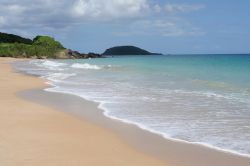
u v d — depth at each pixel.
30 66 55.88
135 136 10.78
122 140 10.33
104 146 9.66
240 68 42.31
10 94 20.69
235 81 25.75
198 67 47.06
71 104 16.95
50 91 22.14
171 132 11.24
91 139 10.38
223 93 19.64
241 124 12.16
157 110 14.92
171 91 20.97
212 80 27.03
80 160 8.42
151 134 11.02
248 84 23.59
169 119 13.12
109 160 8.48
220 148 9.53
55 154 8.80
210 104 16.14
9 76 33.91
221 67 45.66
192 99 17.72
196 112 14.35
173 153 9.12
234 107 15.27
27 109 15.31
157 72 38.06
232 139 10.37
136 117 13.60
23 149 9.14
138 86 23.92
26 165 7.95
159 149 9.47
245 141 10.14
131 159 8.60
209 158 8.73
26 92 21.73
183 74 34.25
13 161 8.20
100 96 19.42
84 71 41.72
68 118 13.43
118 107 15.81
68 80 29.50
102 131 11.37
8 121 12.66
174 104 16.33
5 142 9.76
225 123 12.34
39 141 9.95
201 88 22.19
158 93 20.19
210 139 10.40
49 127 11.82
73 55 130.38
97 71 41.53
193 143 10.02
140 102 17.06
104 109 15.42
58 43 144.12
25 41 153.50
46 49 126.56
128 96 19.19
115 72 39.03
